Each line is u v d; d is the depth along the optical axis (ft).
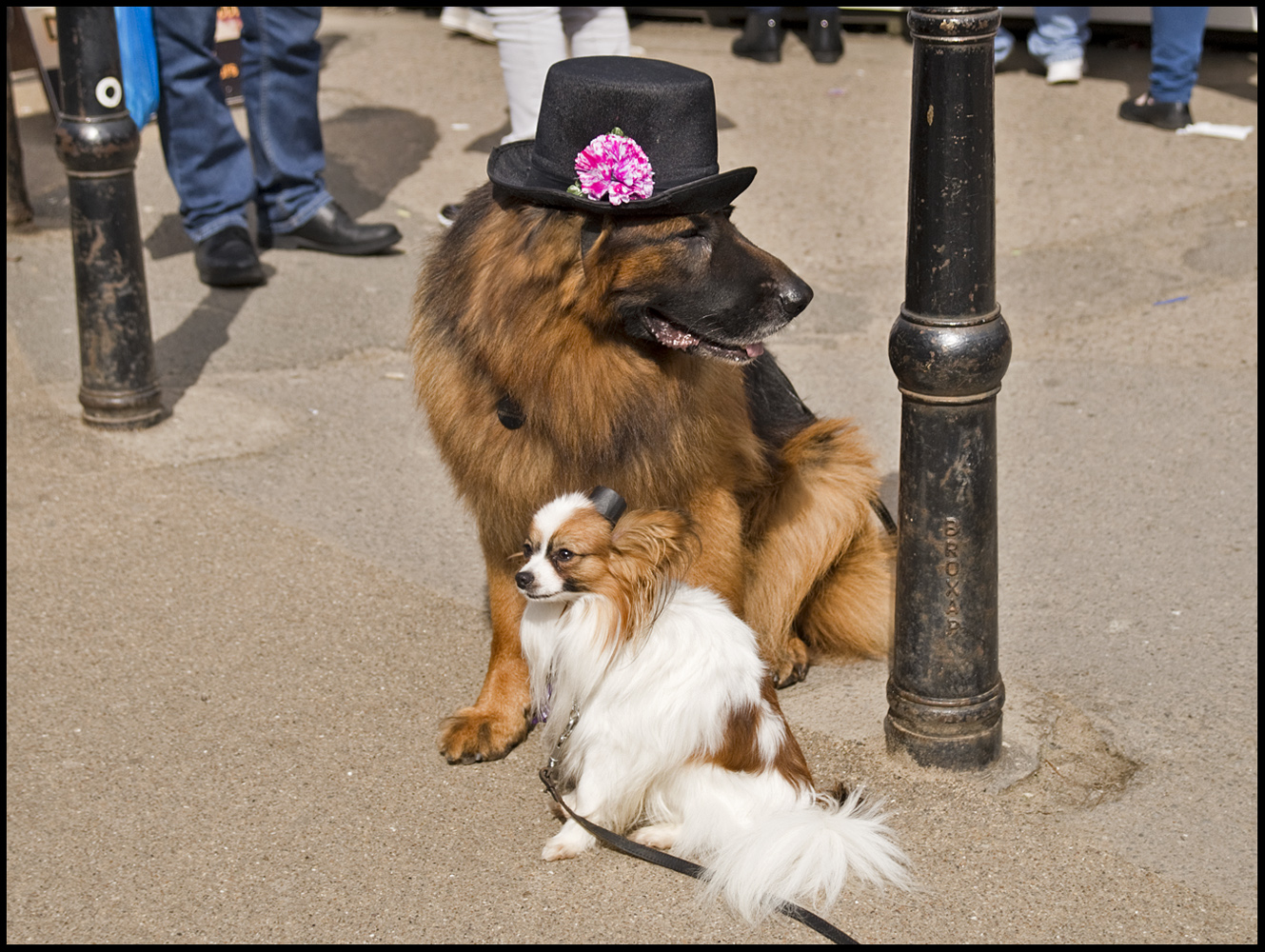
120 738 11.07
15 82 33.88
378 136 29.66
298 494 15.61
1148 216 24.06
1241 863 9.29
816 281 21.89
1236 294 20.77
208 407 17.81
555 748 9.50
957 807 9.94
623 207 8.75
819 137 28.89
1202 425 16.92
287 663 12.23
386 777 10.54
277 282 22.26
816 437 11.62
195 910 9.03
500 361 9.66
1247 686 11.54
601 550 8.59
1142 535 14.37
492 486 10.43
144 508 15.17
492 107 31.76
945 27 8.50
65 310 21.11
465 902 9.06
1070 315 20.48
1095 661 12.03
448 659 12.32
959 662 10.02
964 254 9.04
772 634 11.71
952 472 9.54
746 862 8.68
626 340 9.64
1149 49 35.12
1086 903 8.91
